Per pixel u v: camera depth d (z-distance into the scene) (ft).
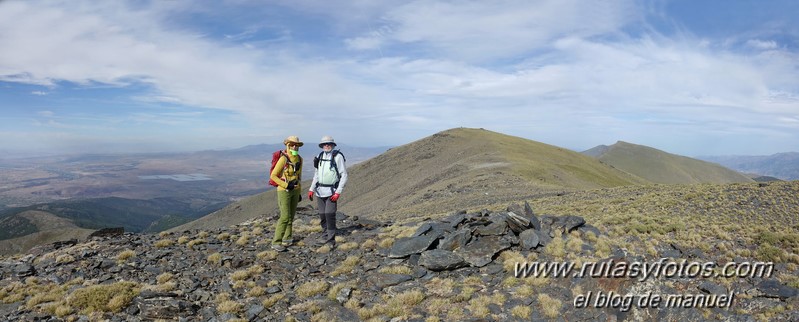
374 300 31.99
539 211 102.37
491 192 205.67
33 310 28.94
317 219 58.49
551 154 491.31
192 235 49.67
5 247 340.18
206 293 32.58
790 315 35.94
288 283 35.22
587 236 45.52
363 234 48.85
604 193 137.08
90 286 31.71
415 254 39.70
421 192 279.28
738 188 102.17
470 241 41.01
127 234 52.31
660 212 83.41
